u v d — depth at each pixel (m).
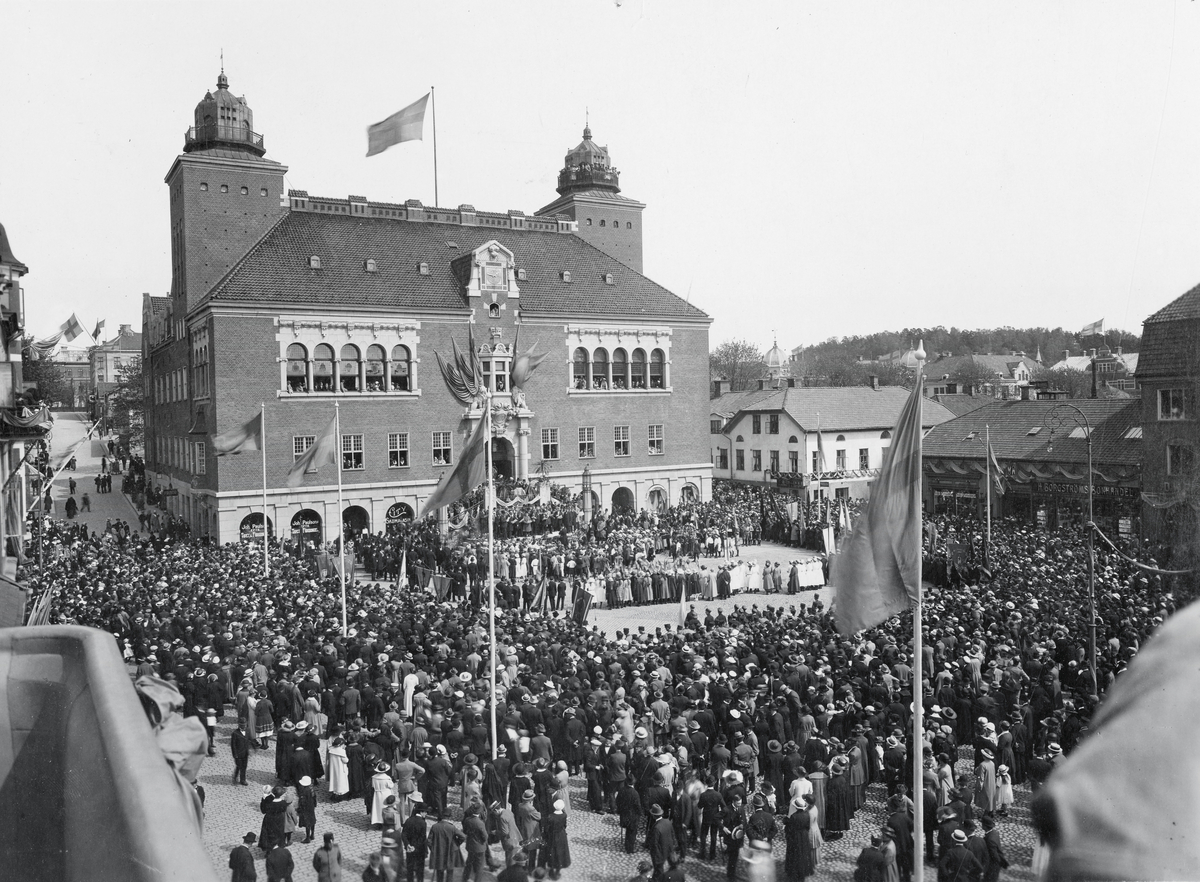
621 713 21.47
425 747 19.50
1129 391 77.38
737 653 27.05
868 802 20.31
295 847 18.11
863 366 147.25
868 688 23.08
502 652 27.14
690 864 17.55
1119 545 41.94
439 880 16.09
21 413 26.39
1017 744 20.45
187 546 50.03
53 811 5.67
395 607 34.69
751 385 125.25
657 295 69.50
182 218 60.28
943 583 41.56
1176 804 1.49
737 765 19.27
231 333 53.28
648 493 67.88
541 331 63.22
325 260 58.06
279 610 32.97
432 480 58.91
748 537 59.69
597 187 83.19
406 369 58.75
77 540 52.22
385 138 43.31
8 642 6.06
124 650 29.03
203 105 60.69
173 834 3.08
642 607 43.09
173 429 67.00
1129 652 25.38
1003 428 62.47
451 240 65.00
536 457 63.06
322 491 55.50
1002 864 14.55
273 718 23.98
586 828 19.09
